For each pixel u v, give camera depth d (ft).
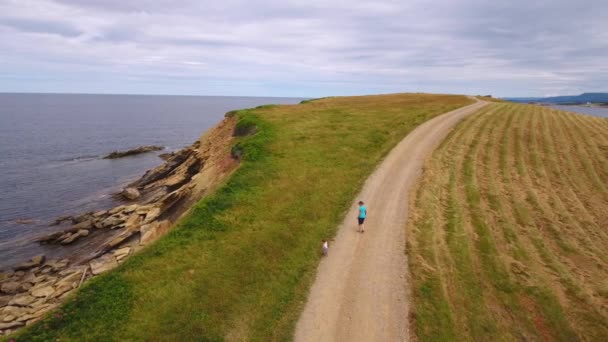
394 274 62.69
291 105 219.00
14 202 165.27
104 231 123.13
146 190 174.91
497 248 71.31
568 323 53.36
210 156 149.59
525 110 211.61
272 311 56.08
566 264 67.36
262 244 71.87
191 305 57.41
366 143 129.49
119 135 419.54
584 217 85.35
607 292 59.82
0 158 265.34
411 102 232.73
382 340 50.01
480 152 126.62
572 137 149.59
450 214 83.15
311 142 127.85
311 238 73.97
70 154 291.38
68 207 158.51
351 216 82.33
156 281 62.59
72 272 97.35
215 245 72.08
